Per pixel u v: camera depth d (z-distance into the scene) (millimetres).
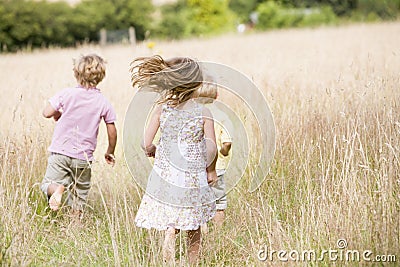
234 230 9820
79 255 9109
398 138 10609
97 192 11789
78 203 11008
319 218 9242
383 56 24469
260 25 73188
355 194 9219
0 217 9625
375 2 76625
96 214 10922
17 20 61531
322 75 19281
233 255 9430
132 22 67125
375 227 8641
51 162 11219
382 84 13227
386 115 11594
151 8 68812
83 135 11219
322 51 31234
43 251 9297
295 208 9953
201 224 9234
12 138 12367
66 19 64000
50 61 33562
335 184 10109
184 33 68500
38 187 11617
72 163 11180
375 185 9789
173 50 37656
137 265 8688
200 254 9391
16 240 8805
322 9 74750
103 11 66125
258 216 9789
